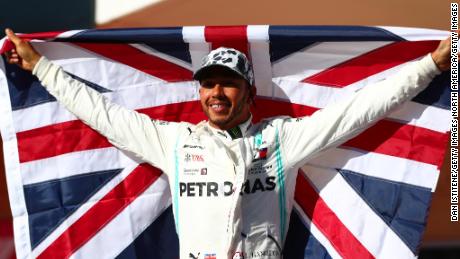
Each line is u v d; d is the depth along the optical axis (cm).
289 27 1280
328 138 1228
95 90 1320
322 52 1322
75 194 1345
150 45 1342
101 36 1300
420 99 1282
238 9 1758
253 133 1260
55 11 1789
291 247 1332
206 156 1234
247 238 1209
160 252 1368
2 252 1777
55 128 1341
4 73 1330
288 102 1356
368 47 1301
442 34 1245
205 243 1200
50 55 1339
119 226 1353
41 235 1336
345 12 1733
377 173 1303
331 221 1314
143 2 1777
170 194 1367
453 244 1827
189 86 1375
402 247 1284
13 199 1335
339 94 1337
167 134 1273
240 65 1214
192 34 1294
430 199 1276
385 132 1302
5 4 1791
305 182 1331
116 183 1355
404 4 1728
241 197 1215
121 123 1271
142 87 1367
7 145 1335
